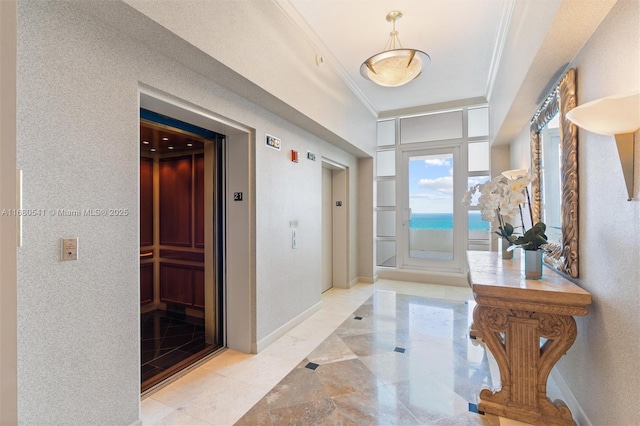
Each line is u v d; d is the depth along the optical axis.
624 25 1.45
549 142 2.67
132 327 1.83
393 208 6.05
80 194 1.58
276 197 3.23
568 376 2.19
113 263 1.73
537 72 2.31
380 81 3.23
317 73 3.50
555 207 2.52
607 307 1.63
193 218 3.80
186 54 2.01
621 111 1.28
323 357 2.83
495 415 2.04
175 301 3.96
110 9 1.56
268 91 2.63
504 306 1.97
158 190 4.09
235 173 2.96
